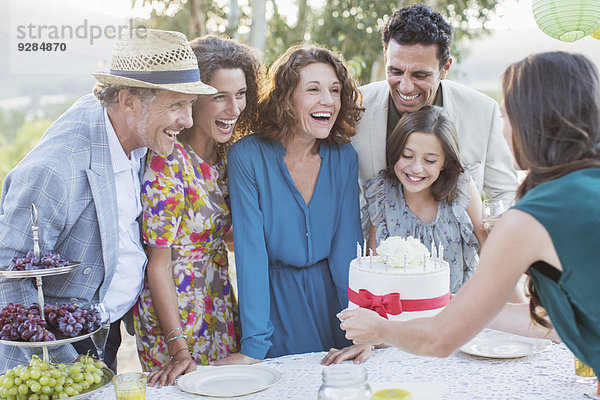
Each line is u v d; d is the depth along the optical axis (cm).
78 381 182
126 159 226
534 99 148
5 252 200
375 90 284
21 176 204
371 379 197
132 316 258
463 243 271
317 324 256
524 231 144
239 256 242
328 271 260
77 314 185
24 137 1023
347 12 800
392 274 194
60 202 207
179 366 209
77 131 218
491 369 201
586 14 244
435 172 258
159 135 223
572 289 141
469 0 806
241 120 264
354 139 282
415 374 199
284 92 244
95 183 215
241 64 244
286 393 188
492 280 149
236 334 263
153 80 212
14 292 200
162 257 238
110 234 219
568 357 209
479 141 284
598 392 178
